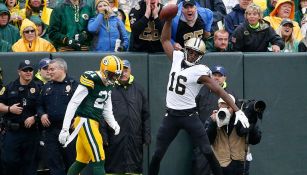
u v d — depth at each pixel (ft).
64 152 112.37
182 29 120.26
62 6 122.83
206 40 125.18
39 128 113.80
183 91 105.29
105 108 105.70
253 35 123.03
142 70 119.55
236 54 120.37
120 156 114.52
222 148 111.24
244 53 120.67
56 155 112.06
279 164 122.01
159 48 120.88
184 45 114.83
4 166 113.80
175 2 130.93
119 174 114.52
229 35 129.29
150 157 119.24
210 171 116.78
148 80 119.75
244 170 110.22
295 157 122.11
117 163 114.62
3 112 112.98
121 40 123.85
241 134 109.50
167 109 107.34
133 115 115.14
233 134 110.93
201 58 108.58
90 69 118.83
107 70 103.09
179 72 105.60
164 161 119.55
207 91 116.26
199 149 114.21
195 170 117.50
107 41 122.52
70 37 122.11
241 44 123.24
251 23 122.83
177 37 120.67
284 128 121.80
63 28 122.83
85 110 103.71
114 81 104.06
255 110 108.27
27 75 113.09
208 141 106.01
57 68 111.96
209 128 110.63
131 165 115.03
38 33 127.34
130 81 116.16
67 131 102.32
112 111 112.47
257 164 121.49
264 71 120.88
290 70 121.49
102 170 104.27
